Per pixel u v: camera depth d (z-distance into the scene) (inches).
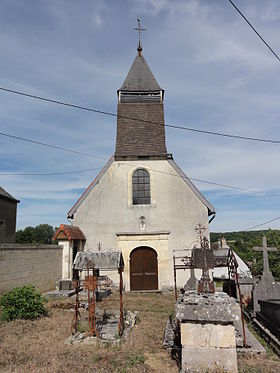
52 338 254.2
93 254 279.3
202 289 225.5
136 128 623.2
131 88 657.6
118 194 574.6
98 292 452.1
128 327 290.7
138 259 554.9
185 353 186.7
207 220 556.7
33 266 464.4
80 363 205.2
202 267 235.3
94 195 574.6
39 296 335.9
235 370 181.5
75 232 541.3
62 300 423.5
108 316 332.5
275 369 197.3
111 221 562.9
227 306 190.2
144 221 560.7
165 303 425.7
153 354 227.3
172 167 586.2
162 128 621.3
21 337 257.8
